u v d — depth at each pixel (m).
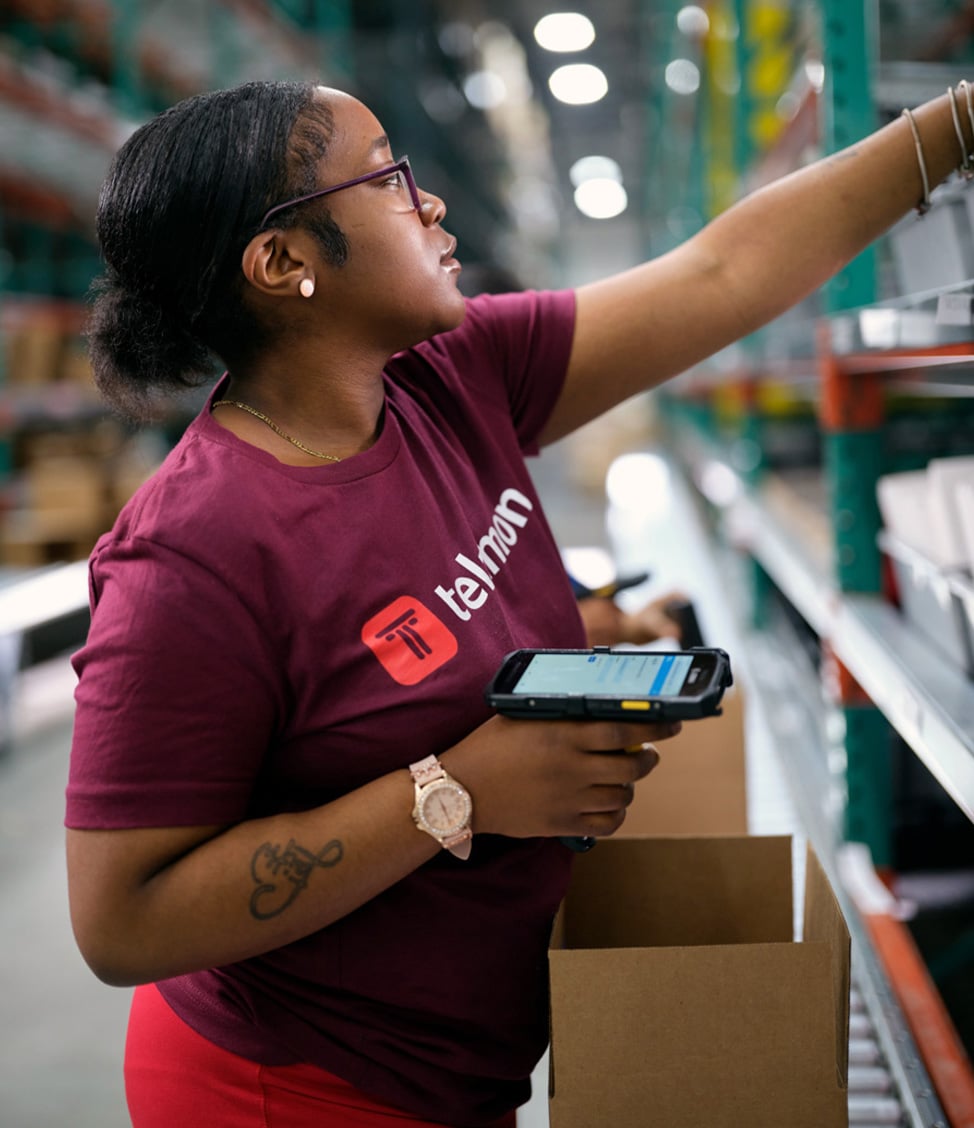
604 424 17.31
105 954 0.81
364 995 0.94
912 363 1.31
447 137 13.26
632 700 0.78
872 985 1.57
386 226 0.91
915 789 2.19
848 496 1.96
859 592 1.96
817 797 2.28
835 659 2.02
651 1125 0.89
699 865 1.13
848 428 1.94
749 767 2.47
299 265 0.90
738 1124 0.88
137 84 6.79
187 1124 0.99
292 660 0.87
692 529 5.75
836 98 1.73
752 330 1.20
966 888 2.12
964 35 2.89
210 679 0.82
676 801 1.53
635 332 1.16
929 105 1.18
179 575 0.82
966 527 1.41
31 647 5.88
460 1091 0.96
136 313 0.96
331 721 0.88
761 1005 0.87
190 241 0.89
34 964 2.85
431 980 0.94
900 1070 1.34
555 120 18.06
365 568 0.89
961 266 1.21
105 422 6.59
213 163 0.87
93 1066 2.42
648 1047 0.88
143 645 0.80
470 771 0.83
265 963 0.94
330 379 0.95
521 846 0.97
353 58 10.82
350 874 0.83
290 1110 0.95
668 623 1.49
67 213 7.67
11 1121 2.23
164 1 6.50
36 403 5.98
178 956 0.82
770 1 3.63
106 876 0.80
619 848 1.13
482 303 1.17
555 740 0.81
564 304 1.16
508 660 0.88
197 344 0.98
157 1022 1.02
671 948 0.87
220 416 0.97
